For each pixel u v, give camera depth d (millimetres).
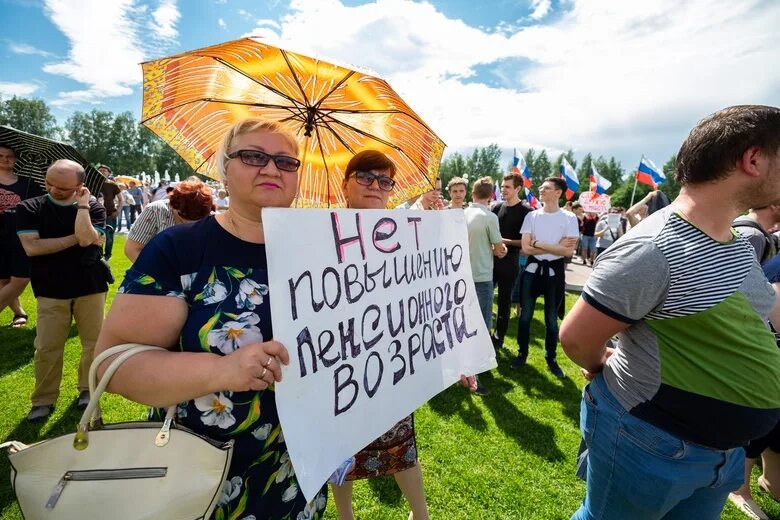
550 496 2266
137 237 2605
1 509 1902
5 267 3615
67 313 2664
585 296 1167
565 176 13047
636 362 1149
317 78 1581
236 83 1586
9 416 2611
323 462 979
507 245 4266
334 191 2062
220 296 909
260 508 999
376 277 1215
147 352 828
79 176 2467
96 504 784
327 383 1028
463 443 2713
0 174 3285
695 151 1046
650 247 1030
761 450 2139
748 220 1915
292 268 960
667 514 1317
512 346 4641
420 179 2020
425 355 1383
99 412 842
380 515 2039
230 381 797
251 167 944
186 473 824
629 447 1171
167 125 1523
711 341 1033
